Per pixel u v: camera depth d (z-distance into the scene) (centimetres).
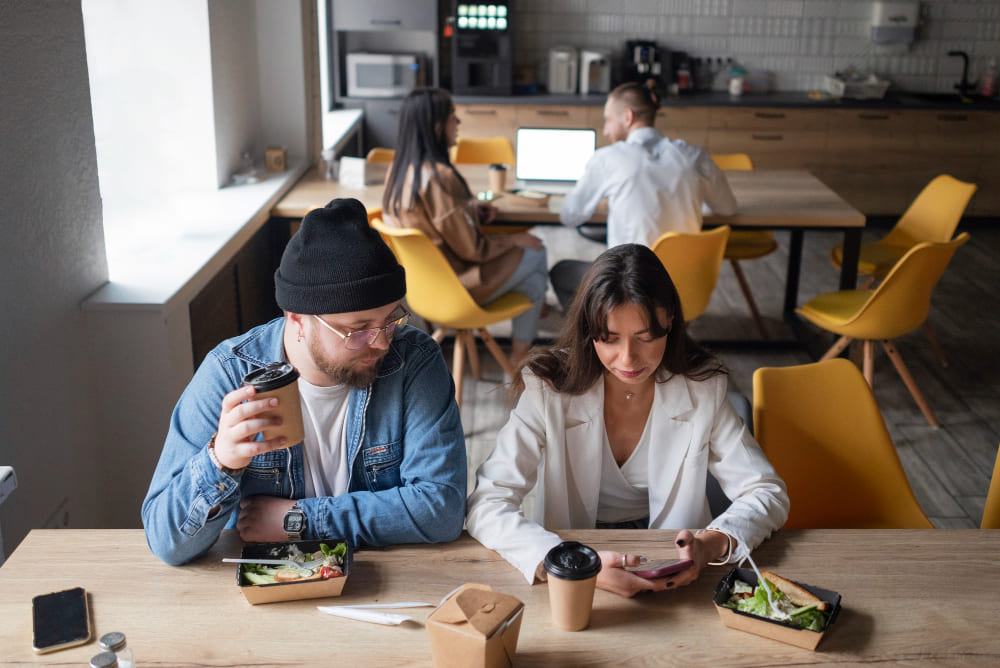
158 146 390
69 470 246
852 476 209
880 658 129
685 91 700
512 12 650
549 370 176
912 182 684
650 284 156
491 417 378
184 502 139
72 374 248
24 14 216
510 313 365
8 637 129
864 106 663
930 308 518
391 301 137
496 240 372
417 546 155
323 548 146
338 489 160
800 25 703
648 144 366
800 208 406
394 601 139
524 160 451
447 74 704
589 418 177
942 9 697
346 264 133
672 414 175
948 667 128
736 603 138
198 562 148
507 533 151
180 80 383
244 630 132
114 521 278
